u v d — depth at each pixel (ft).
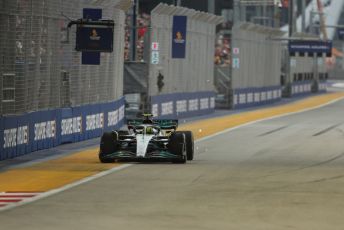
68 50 205.98
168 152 160.35
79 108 212.43
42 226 90.53
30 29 181.37
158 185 126.82
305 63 581.12
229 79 393.50
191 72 330.34
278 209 103.71
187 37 320.91
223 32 465.47
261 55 444.96
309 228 90.84
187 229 89.71
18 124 174.40
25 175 141.28
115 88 248.32
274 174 143.23
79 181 131.95
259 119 323.57
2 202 109.29
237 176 139.64
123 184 128.06
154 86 288.51
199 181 132.16
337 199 112.47
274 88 476.13
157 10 285.02
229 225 92.22
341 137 237.66
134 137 164.76
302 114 361.10
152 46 284.41
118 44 250.78
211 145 210.79
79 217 96.73
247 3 484.74
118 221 94.17
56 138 197.88
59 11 198.39
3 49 167.43
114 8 241.14
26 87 180.45
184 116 323.57
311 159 173.88
